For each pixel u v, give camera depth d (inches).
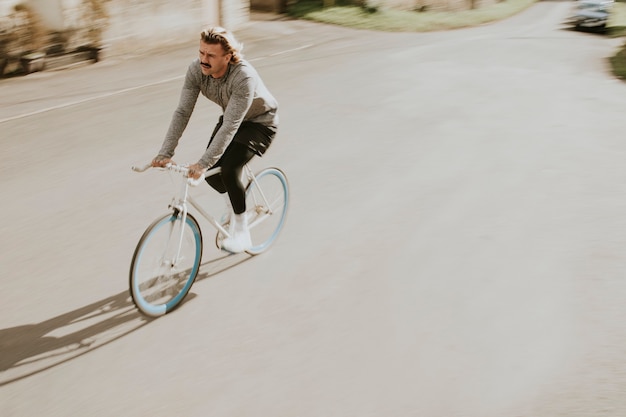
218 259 170.4
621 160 265.3
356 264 170.6
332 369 126.2
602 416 113.2
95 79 426.0
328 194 219.8
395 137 290.8
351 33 748.0
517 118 332.2
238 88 135.0
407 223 197.8
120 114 328.2
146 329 138.3
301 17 827.4
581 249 181.5
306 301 151.7
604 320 144.6
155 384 120.9
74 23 479.2
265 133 150.9
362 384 121.6
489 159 262.5
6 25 431.2
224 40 129.4
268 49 584.1
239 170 149.3
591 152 275.6
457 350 132.6
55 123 309.9
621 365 127.8
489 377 123.8
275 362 128.2
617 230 195.2
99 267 167.2
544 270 168.7
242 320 143.1
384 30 802.2
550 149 278.7
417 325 141.9
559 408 115.0
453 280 162.7
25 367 124.5
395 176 239.8
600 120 333.7
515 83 428.5
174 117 141.5
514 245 183.5
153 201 212.4
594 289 158.9
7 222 193.9
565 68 501.4
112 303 149.4
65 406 114.3
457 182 235.0
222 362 128.0
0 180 230.4
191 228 145.4
